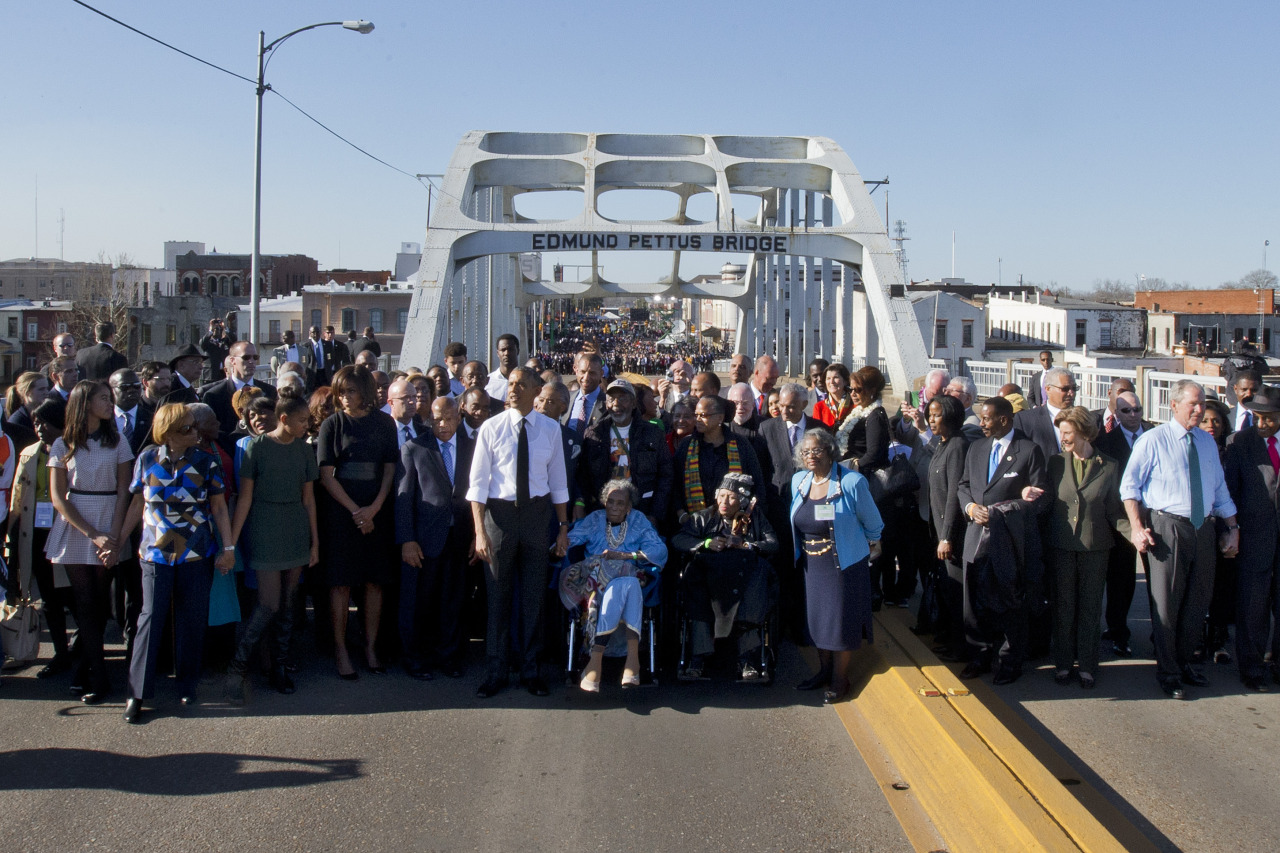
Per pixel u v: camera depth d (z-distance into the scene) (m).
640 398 7.63
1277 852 4.20
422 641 7.19
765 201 34.06
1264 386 6.28
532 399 6.14
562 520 6.31
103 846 4.21
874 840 4.32
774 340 35.72
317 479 6.27
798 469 6.68
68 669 6.61
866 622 5.98
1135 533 6.03
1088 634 6.25
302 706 5.93
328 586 6.39
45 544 6.36
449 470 6.75
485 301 27.23
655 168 23.59
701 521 6.31
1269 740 5.39
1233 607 6.75
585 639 6.13
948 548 6.44
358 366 6.48
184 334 49.81
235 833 4.34
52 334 52.03
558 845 4.27
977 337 46.28
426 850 4.21
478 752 5.25
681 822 4.47
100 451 5.84
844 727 5.63
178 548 5.70
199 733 5.48
